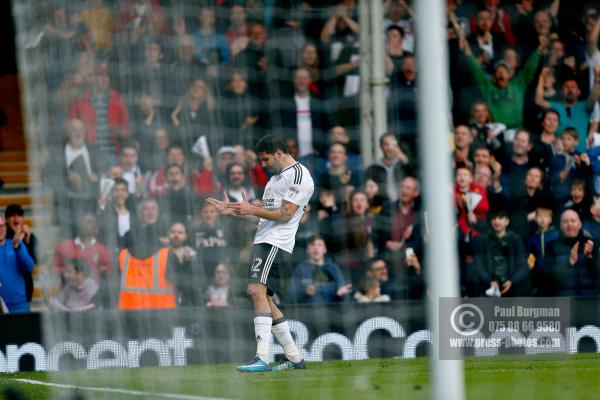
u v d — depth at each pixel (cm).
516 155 3309
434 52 1561
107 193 3297
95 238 3209
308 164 3575
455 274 1585
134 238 3219
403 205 3216
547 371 2469
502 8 3572
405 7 3628
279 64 3744
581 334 2922
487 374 2417
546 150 3359
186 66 3722
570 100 3509
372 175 3247
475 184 3177
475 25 3569
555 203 3241
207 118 3666
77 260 3145
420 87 1576
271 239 2512
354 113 3641
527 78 3519
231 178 3441
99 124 3528
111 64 3650
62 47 3600
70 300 3117
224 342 2933
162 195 3328
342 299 3130
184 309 2930
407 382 2292
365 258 3183
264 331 2523
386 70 3569
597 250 3148
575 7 3597
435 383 1606
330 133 3631
